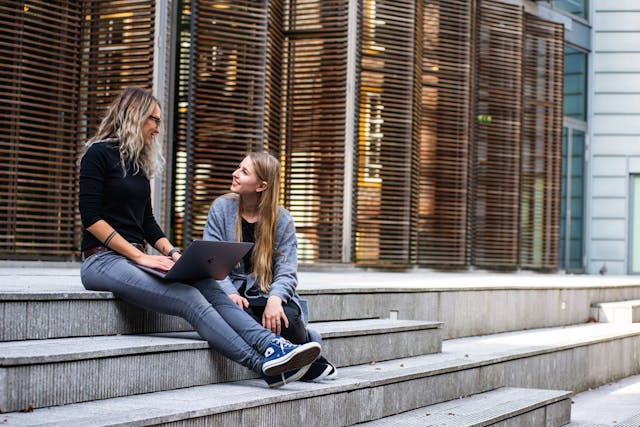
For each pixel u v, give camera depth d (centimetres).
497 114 1352
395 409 423
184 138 974
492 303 727
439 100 1266
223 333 351
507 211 1362
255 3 1002
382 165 1143
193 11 968
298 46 1105
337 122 1099
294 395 345
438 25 1263
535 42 1416
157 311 365
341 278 850
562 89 1445
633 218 1611
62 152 885
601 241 1602
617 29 1614
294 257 402
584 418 540
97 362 312
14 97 841
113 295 368
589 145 1611
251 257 395
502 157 1359
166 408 295
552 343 646
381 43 1138
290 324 380
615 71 1614
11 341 334
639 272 1596
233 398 324
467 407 451
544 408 484
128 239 376
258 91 1002
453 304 672
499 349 593
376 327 483
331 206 1112
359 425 389
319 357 391
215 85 972
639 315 906
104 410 290
